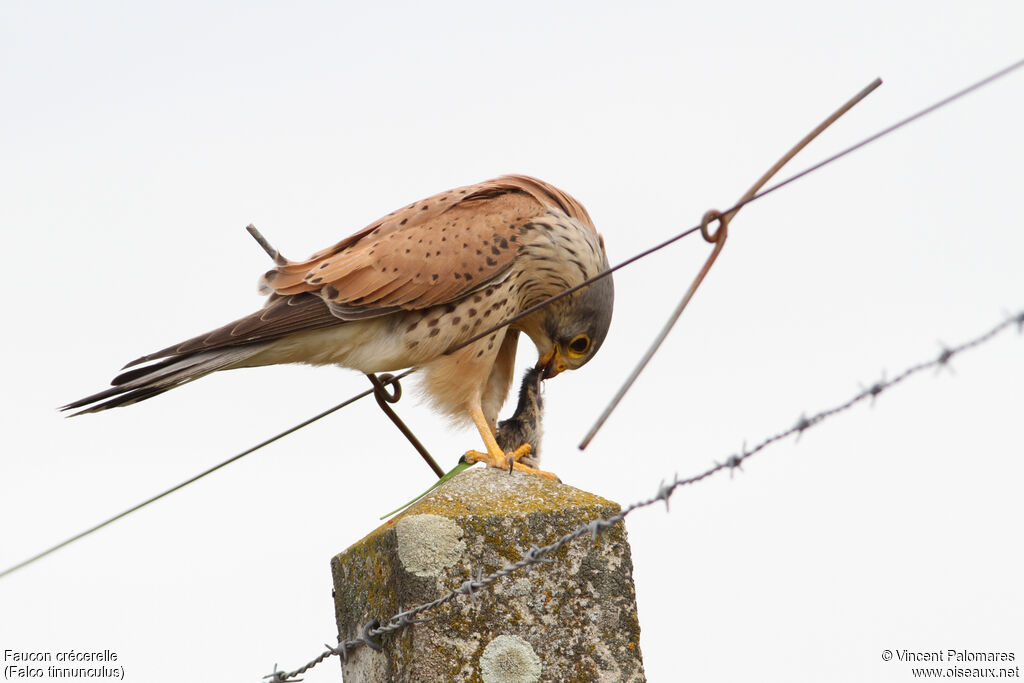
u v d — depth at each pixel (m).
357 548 7.84
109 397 10.10
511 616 7.05
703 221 7.18
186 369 10.30
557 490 7.44
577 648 7.08
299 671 7.83
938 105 6.03
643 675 7.15
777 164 7.34
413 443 10.04
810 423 5.59
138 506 8.44
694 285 6.98
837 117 7.34
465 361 10.89
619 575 7.24
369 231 11.23
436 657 6.90
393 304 10.66
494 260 10.93
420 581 7.05
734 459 5.87
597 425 6.23
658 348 6.60
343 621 8.01
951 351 4.97
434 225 11.02
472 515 7.18
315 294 10.60
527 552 7.14
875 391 5.34
